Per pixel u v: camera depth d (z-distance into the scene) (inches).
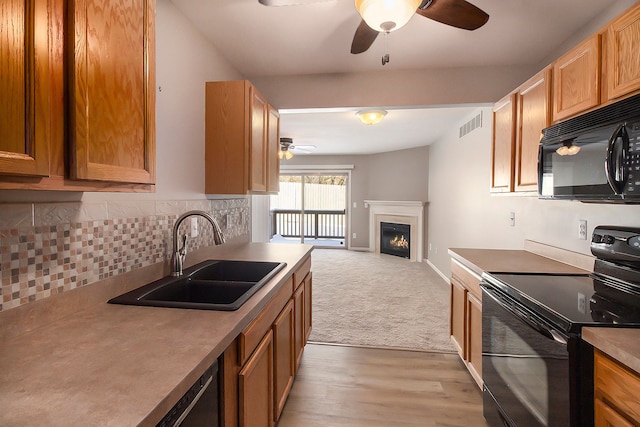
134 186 40.9
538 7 71.7
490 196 130.0
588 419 40.3
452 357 100.4
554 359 43.8
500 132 88.2
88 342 34.8
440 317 132.2
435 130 190.2
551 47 91.0
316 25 79.7
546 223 88.4
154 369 29.2
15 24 25.3
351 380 87.8
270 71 108.5
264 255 88.7
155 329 38.4
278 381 62.7
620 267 58.7
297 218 349.1
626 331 39.4
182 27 74.6
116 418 22.6
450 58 98.4
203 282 64.1
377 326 123.0
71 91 30.7
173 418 27.5
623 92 47.8
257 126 89.3
